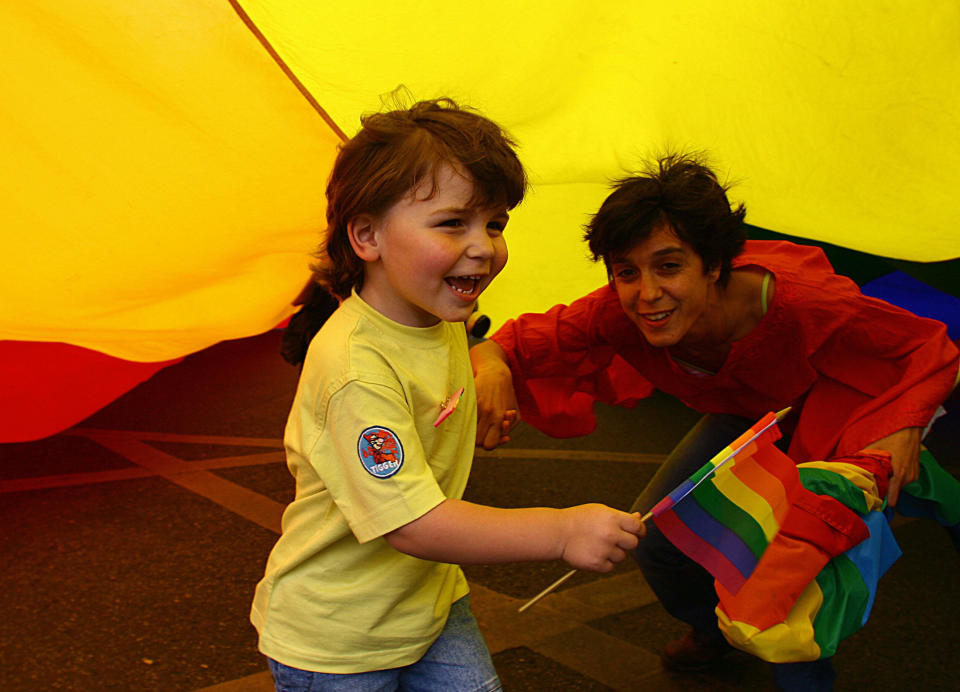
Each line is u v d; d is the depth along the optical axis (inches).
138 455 189.3
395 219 64.9
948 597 140.3
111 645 112.0
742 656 117.2
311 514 68.8
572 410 115.2
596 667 112.0
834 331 91.6
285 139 122.0
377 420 63.0
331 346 65.9
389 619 68.2
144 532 148.6
